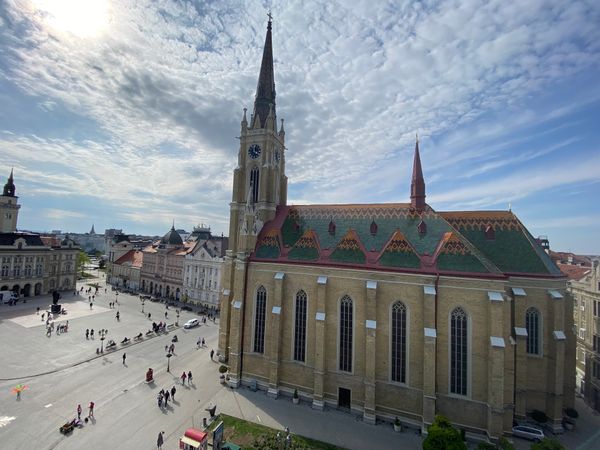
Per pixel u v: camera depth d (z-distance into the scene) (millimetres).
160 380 47938
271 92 61188
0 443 32219
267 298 47281
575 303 54344
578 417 41562
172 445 32750
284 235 52094
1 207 108062
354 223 48812
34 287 105500
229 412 39469
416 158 48406
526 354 39312
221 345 55719
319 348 41469
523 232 43781
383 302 39938
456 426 35844
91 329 71750
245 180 59344
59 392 43156
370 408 38250
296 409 40719
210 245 102250
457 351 36750
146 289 117562
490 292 35656
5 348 57656
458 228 46781
